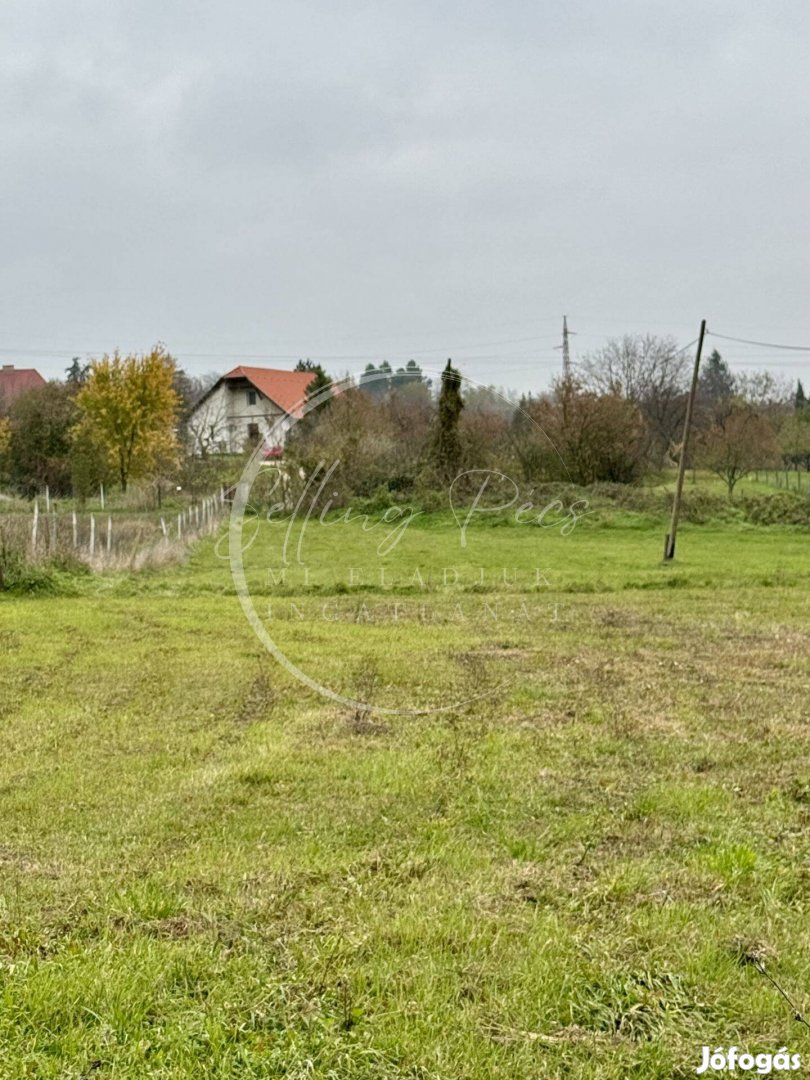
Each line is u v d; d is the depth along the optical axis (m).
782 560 25.41
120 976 4.09
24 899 4.95
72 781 7.00
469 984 4.19
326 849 5.70
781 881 5.29
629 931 4.67
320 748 7.81
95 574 19.50
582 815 6.30
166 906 4.82
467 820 6.21
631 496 34.34
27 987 4.01
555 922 4.73
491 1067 3.63
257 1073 3.60
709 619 15.78
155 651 12.35
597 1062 3.71
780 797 6.73
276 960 4.36
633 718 8.88
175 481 38.47
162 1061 3.63
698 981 4.26
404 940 4.55
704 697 9.91
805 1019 4.00
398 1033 3.82
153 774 7.19
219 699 9.71
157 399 40.84
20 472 44.25
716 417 60.16
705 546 28.73
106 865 5.43
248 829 6.01
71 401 45.34
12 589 17.62
